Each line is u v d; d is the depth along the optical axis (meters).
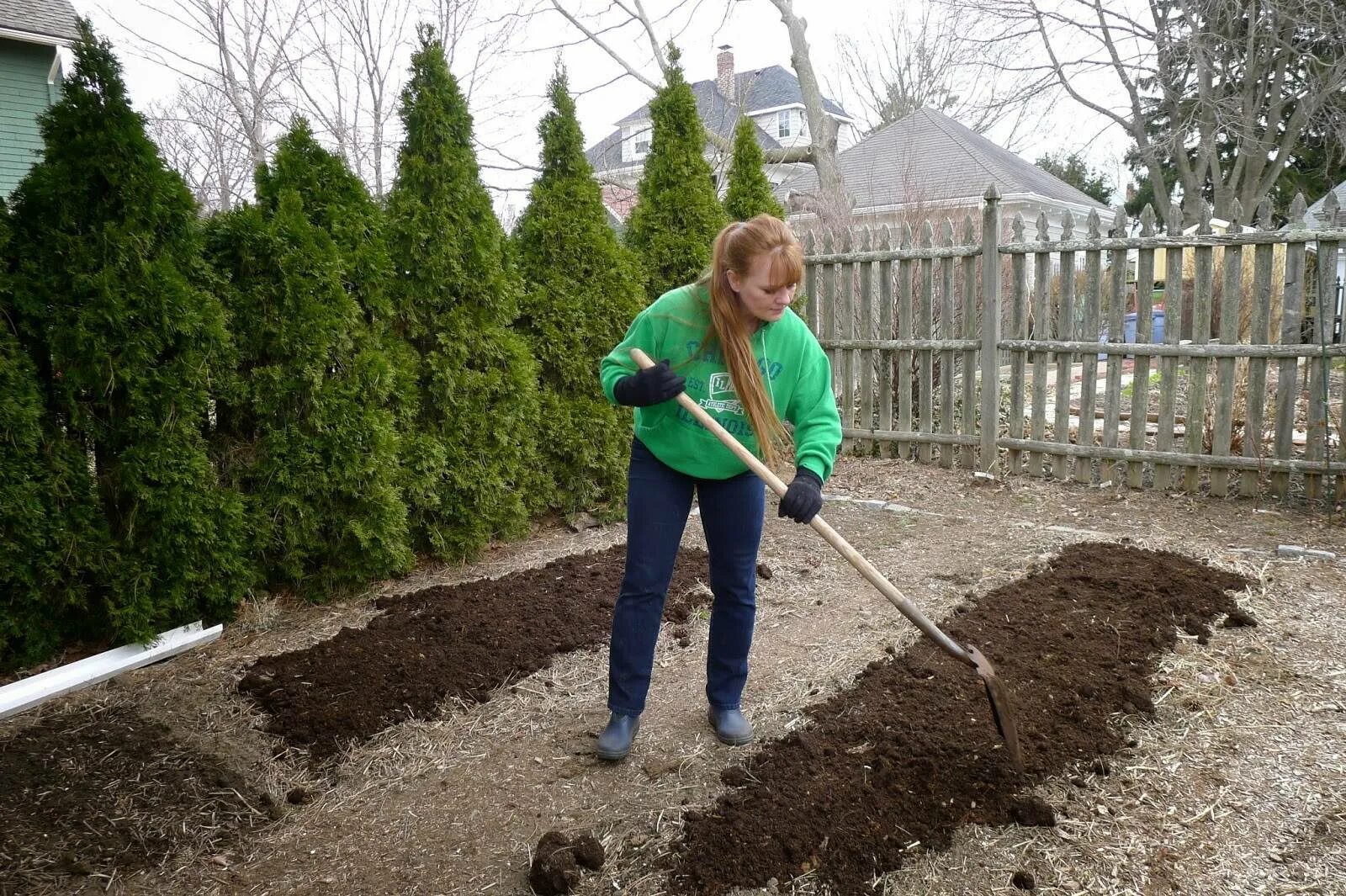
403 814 2.78
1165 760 2.91
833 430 2.83
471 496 5.20
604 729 3.15
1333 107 19.47
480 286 5.14
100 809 2.77
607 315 6.01
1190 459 6.20
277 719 3.27
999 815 2.62
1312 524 5.50
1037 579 4.32
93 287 3.70
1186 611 3.95
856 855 2.44
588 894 2.36
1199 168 20.64
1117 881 2.39
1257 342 5.88
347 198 4.70
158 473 3.88
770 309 2.57
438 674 3.58
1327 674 3.46
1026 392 10.88
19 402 3.54
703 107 16.64
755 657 3.81
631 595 2.90
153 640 3.91
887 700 3.18
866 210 18.66
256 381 4.30
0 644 3.68
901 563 4.96
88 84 3.77
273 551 4.48
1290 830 2.57
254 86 12.15
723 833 2.49
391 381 4.68
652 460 2.88
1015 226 6.87
